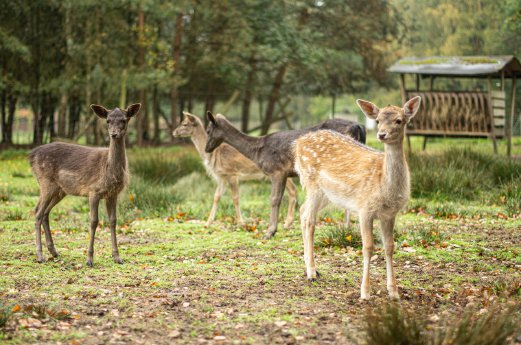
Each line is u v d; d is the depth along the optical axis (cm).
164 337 496
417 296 610
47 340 483
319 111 5044
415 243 816
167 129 2633
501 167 1252
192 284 657
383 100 3594
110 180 732
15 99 2280
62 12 2156
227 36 2422
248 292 626
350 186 618
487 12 2405
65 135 2253
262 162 952
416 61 1702
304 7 2702
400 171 576
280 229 977
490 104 1563
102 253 809
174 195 1199
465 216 994
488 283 650
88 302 587
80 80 2139
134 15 2316
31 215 1082
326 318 542
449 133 1605
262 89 2933
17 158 1983
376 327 458
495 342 443
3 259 771
